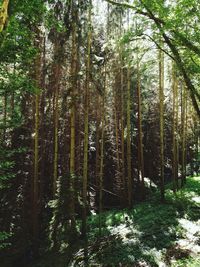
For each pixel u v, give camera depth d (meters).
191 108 36.53
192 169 37.06
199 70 8.96
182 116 30.53
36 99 20.28
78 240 18.97
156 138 36.31
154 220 19.30
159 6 8.32
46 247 19.20
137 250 15.44
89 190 29.55
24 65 12.47
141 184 27.52
